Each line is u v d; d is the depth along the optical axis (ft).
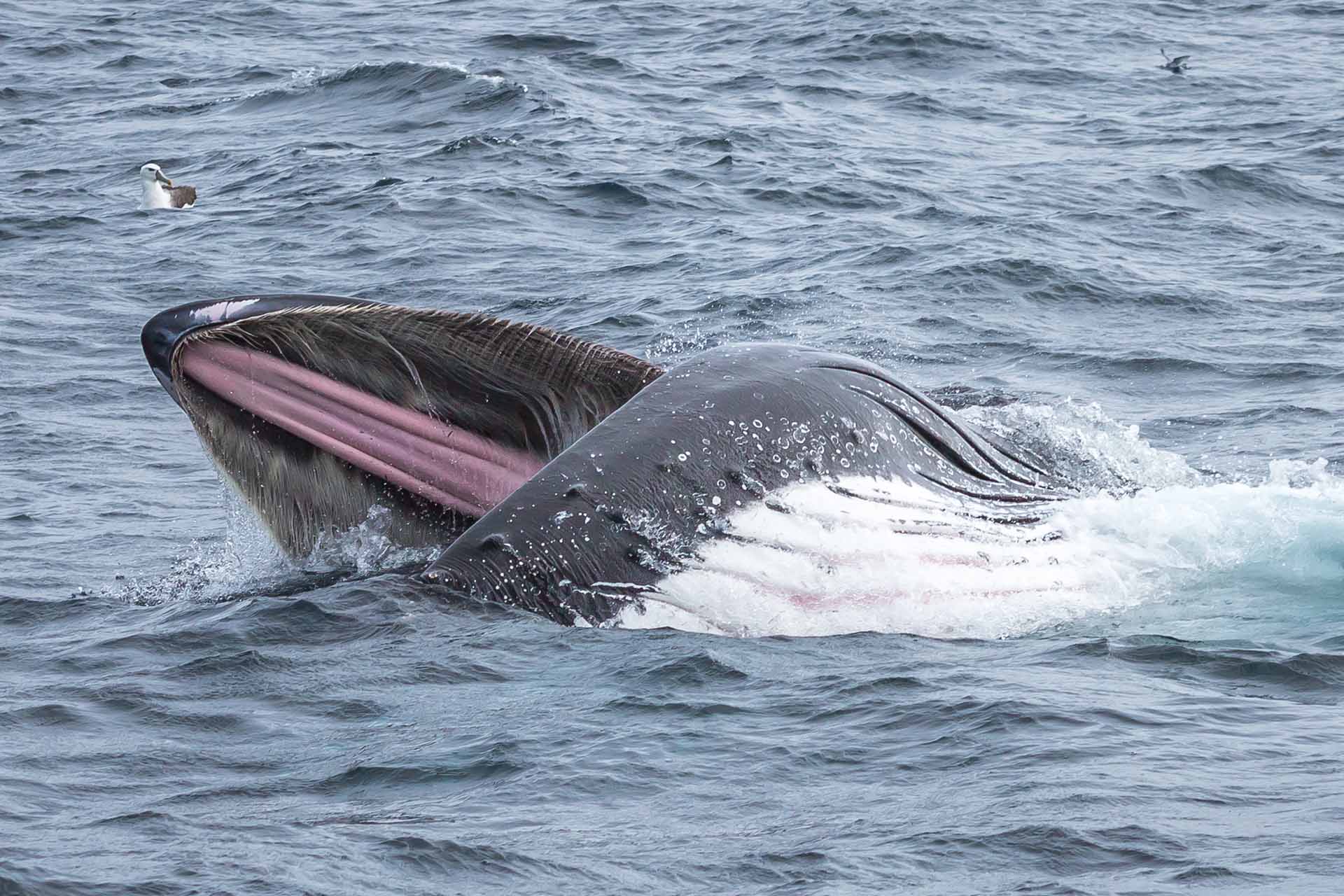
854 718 103.91
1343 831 81.82
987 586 132.36
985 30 633.20
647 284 311.68
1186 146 453.99
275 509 140.56
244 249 357.00
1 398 243.81
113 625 133.90
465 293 311.68
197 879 79.97
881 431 136.87
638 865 81.56
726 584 126.82
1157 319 281.13
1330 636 122.11
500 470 141.79
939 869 80.12
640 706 107.45
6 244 370.73
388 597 129.08
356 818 89.20
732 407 131.95
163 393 248.73
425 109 510.99
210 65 613.93
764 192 390.83
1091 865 79.71
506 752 99.14
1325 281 307.58
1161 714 102.42
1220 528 146.10
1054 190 394.73
